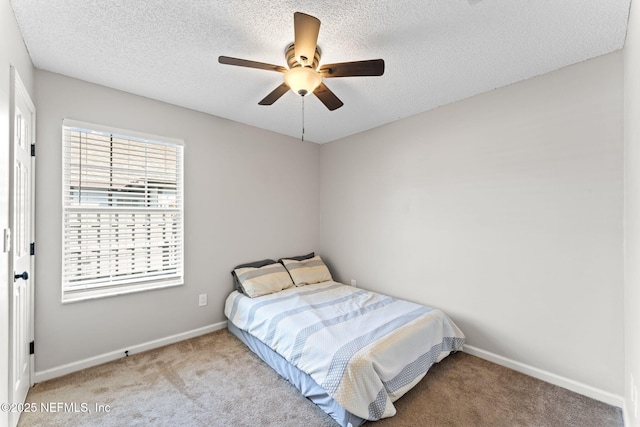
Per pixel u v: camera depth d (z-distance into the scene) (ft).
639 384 4.58
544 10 4.92
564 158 6.67
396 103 8.78
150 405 6.00
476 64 6.63
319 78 5.80
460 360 7.89
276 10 5.01
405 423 5.50
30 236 6.50
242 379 6.98
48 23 5.33
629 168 5.38
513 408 5.93
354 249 11.84
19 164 5.56
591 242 6.31
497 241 7.73
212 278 9.86
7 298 4.78
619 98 5.97
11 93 4.99
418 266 9.59
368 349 5.93
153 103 8.56
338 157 12.58
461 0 4.73
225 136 10.17
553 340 6.81
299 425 5.49
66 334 7.14
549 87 6.89
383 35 5.64
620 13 4.99
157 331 8.63
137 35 5.70
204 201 9.66
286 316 7.66
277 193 11.78
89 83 7.52
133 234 8.28
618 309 5.98
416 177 9.64
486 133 7.96
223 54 6.35
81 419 5.58
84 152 7.52
